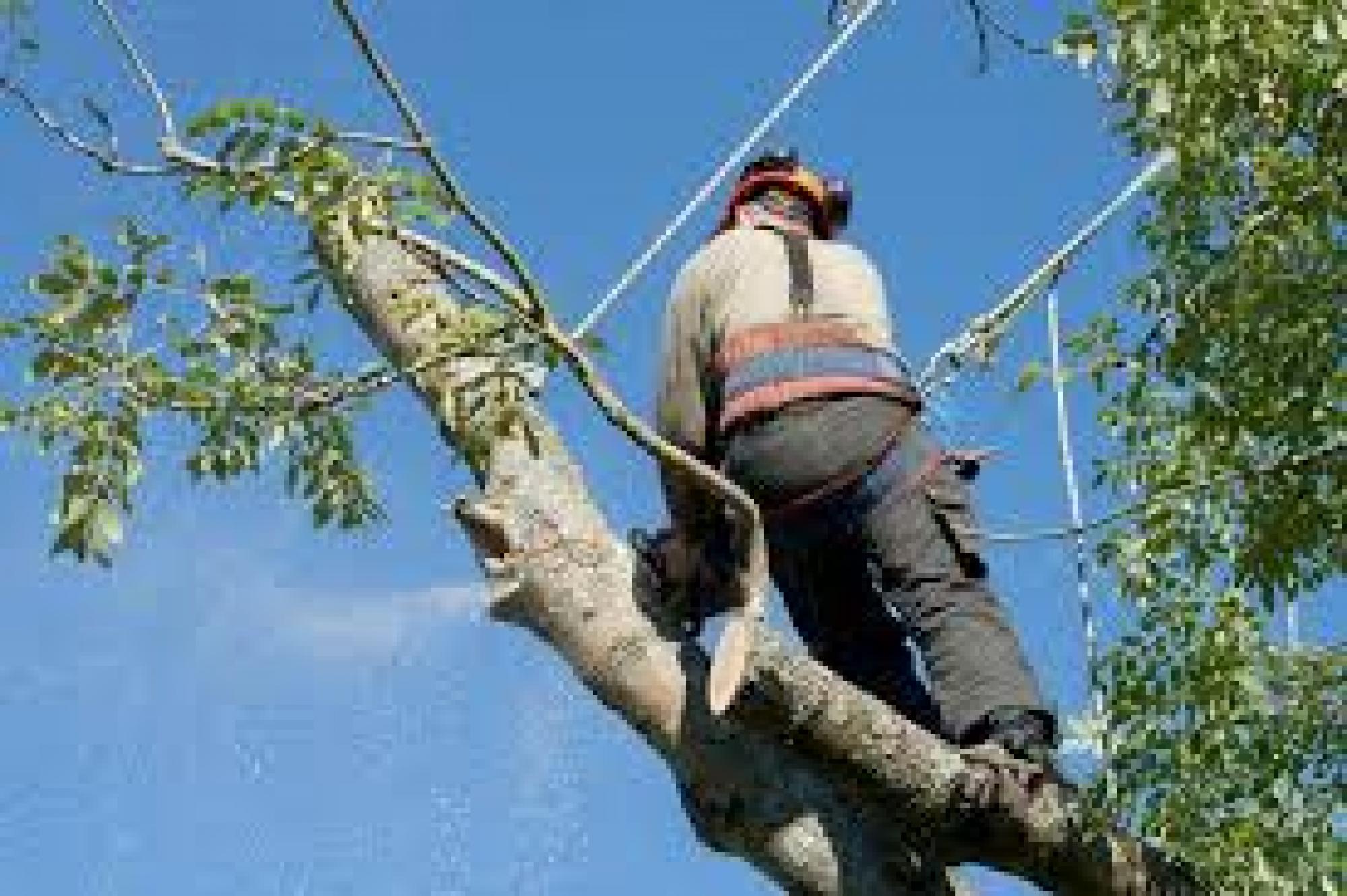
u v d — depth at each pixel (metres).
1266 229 9.23
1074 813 6.18
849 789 6.11
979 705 6.34
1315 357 9.29
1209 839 10.31
